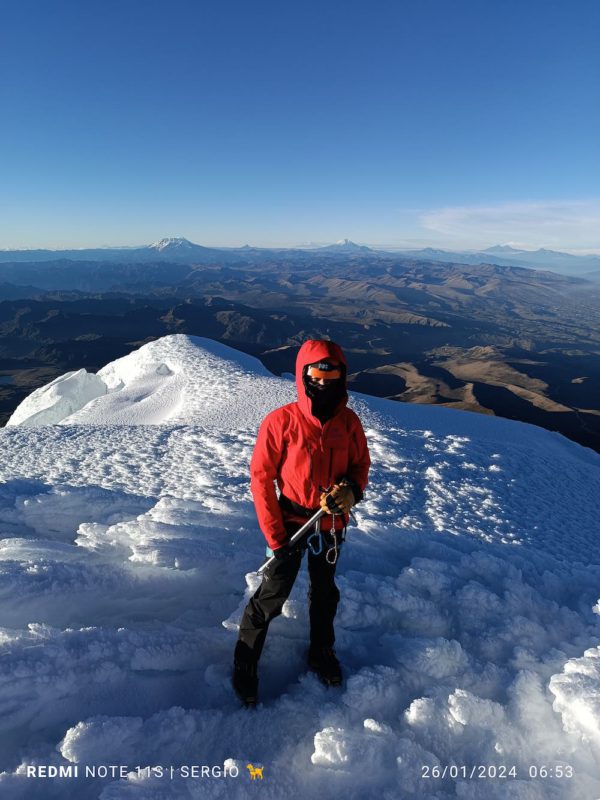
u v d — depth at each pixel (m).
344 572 4.20
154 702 2.84
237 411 20.89
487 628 3.83
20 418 35.31
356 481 3.02
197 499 6.72
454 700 2.94
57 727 2.59
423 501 7.82
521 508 8.41
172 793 2.26
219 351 36.62
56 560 4.00
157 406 25.95
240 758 2.58
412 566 4.51
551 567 5.59
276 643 3.40
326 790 2.46
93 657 2.87
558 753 2.75
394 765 2.60
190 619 3.55
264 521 2.87
